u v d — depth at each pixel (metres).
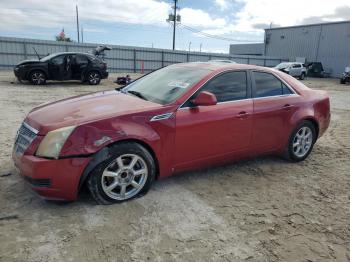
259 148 4.39
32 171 2.97
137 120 3.32
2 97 10.73
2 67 26.06
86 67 16.22
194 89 3.75
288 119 4.60
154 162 3.54
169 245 2.75
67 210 3.20
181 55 35.84
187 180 4.08
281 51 46.34
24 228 2.88
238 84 4.17
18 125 6.64
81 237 2.79
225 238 2.89
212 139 3.84
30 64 14.88
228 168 4.57
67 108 3.54
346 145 6.18
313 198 3.79
